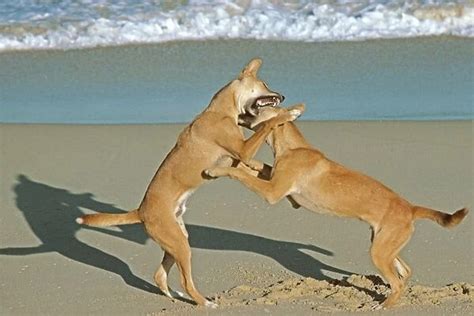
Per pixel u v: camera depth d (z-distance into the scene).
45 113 26.84
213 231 18.98
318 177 16.14
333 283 16.61
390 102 26.86
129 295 16.36
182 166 16.12
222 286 16.64
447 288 16.09
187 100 27.56
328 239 18.58
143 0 36.25
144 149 23.78
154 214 15.90
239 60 31.38
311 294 16.11
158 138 24.50
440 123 24.95
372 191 15.83
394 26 33.94
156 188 16.06
